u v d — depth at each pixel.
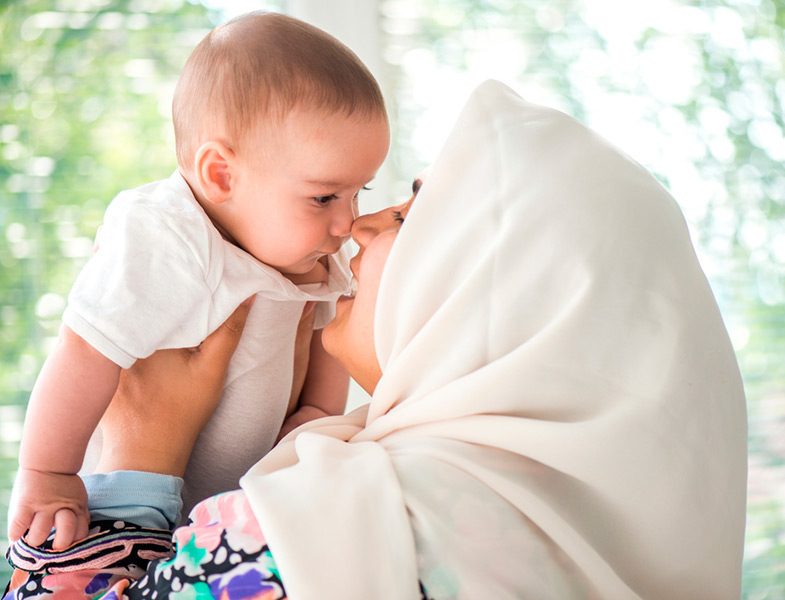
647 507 0.84
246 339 1.09
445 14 2.04
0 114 1.90
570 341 0.83
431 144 2.02
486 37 2.05
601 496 0.84
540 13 2.07
